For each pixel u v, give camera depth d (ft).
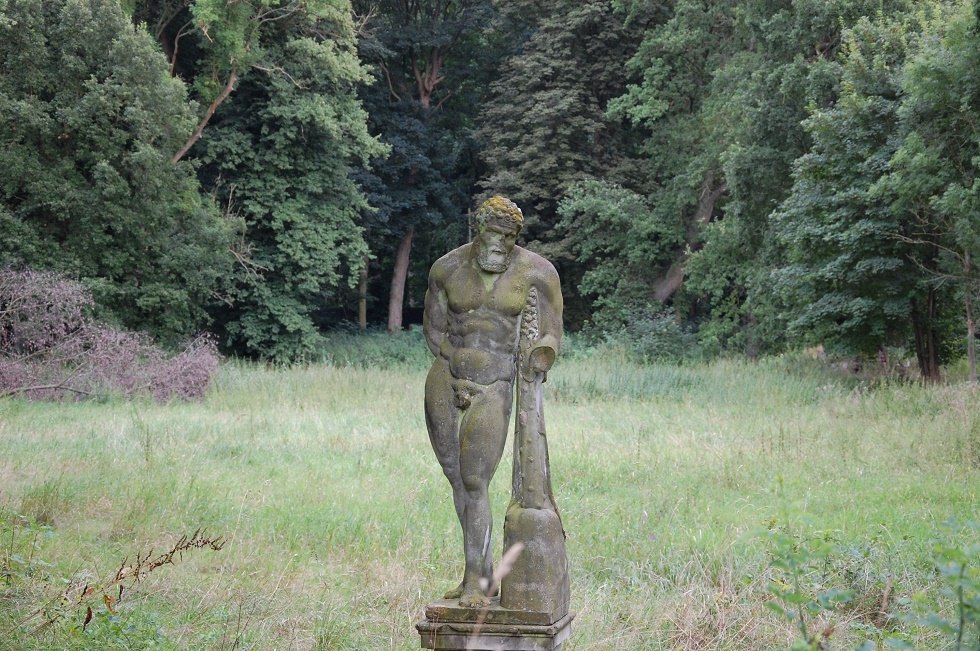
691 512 35.01
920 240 73.61
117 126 94.84
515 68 144.97
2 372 71.00
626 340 120.57
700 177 121.39
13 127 89.92
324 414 65.00
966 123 67.36
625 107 132.05
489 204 16.71
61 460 41.55
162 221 98.43
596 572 27.30
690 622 21.39
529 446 16.51
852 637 20.30
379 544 29.94
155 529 30.63
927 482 39.65
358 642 21.02
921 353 81.00
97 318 91.56
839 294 78.43
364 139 119.34
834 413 61.87
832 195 77.46
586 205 128.88
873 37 80.64
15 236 88.79
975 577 17.75
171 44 121.49
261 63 114.93
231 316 125.18
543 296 16.93
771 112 92.63
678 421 61.00
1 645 18.79
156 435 50.57
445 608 16.12
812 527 30.19
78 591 22.06
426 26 152.66
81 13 91.04
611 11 140.87
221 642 20.24
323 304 146.00
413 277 165.78
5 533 27.14
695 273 117.91
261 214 117.60
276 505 35.29
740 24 115.34
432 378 17.04
